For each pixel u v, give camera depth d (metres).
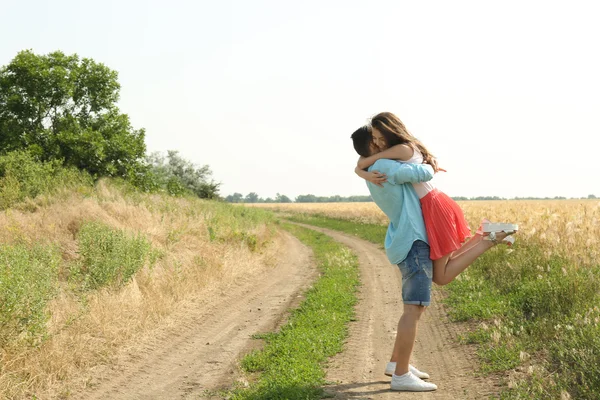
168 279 10.35
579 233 10.83
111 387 5.73
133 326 7.62
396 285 11.99
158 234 13.42
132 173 26.08
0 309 5.88
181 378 6.02
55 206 12.98
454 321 8.03
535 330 6.30
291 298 10.98
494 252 11.90
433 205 4.57
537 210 17.02
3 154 22.64
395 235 4.59
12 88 24.11
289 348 6.64
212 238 15.85
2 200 13.53
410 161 4.58
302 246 23.95
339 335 7.28
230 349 7.16
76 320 7.10
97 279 8.86
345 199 196.25
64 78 24.61
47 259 8.38
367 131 4.75
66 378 5.84
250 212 28.16
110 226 11.77
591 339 5.21
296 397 4.73
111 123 26.25
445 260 4.65
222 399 5.25
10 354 5.67
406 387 4.79
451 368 5.69
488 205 26.14
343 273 13.85
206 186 41.66
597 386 4.30
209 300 10.30
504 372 5.27
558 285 7.48
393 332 7.58
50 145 24.00
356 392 4.85
